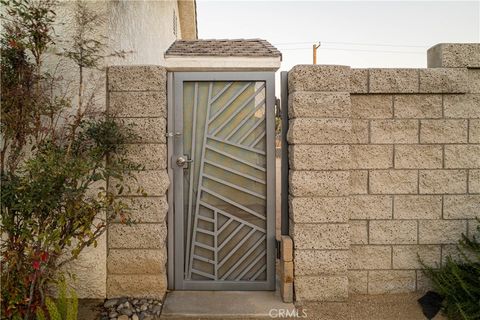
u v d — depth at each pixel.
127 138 2.86
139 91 2.97
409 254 3.08
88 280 2.93
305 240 2.94
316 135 2.93
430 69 3.02
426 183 3.06
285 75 3.19
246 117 3.22
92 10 2.89
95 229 2.90
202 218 3.24
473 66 3.04
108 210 2.61
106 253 2.96
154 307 2.87
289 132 3.05
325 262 2.94
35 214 2.27
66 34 2.90
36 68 2.60
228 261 3.26
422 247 3.08
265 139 3.21
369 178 3.07
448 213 3.06
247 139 3.23
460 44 3.04
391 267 3.08
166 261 3.18
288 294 2.97
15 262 2.21
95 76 2.90
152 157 2.96
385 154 3.06
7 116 2.42
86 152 2.71
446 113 3.06
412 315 2.79
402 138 3.07
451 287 2.75
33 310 2.38
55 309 2.09
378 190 3.07
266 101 3.18
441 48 3.06
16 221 2.44
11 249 2.30
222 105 3.22
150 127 2.96
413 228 3.07
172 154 3.18
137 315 2.77
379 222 3.08
